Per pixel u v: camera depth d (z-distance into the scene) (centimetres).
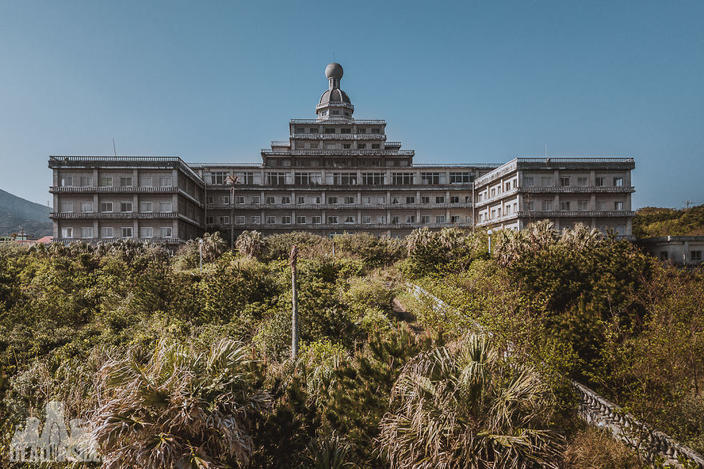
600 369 1091
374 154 7031
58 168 5400
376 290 2234
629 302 1491
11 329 1574
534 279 1752
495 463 581
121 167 5462
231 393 592
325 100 7631
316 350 1340
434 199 6931
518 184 5525
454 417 605
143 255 3666
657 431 874
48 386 874
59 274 2533
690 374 1121
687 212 6047
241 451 573
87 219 5416
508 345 1128
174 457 533
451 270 2806
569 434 953
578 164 5581
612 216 5478
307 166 7075
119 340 1484
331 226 6675
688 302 1319
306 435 725
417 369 692
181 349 643
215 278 2097
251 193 6769
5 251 3709
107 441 529
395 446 639
